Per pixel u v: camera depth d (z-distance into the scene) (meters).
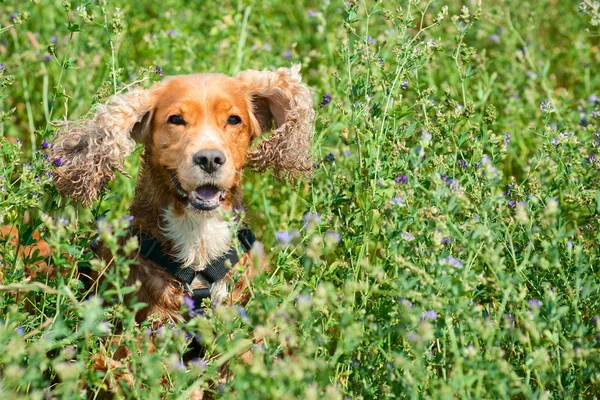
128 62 10.37
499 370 4.44
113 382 5.06
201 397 6.07
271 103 7.44
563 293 5.66
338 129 8.20
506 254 6.33
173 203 6.68
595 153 6.76
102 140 6.62
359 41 7.00
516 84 10.33
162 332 4.80
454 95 9.61
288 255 5.94
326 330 5.65
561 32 13.17
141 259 6.59
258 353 4.44
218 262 6.68
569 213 7.58
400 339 5.61
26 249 7.68
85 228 6.44
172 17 10.96
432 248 5.08
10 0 11.09
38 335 5.63
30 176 6.06
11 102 10.17
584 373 4.74
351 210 6.58
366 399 5.04
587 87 10.66
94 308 4.45
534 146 9.55
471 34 12.23
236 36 10.62
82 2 6.97
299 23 13.28
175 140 6.64
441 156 6.27
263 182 8.34
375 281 5.61
